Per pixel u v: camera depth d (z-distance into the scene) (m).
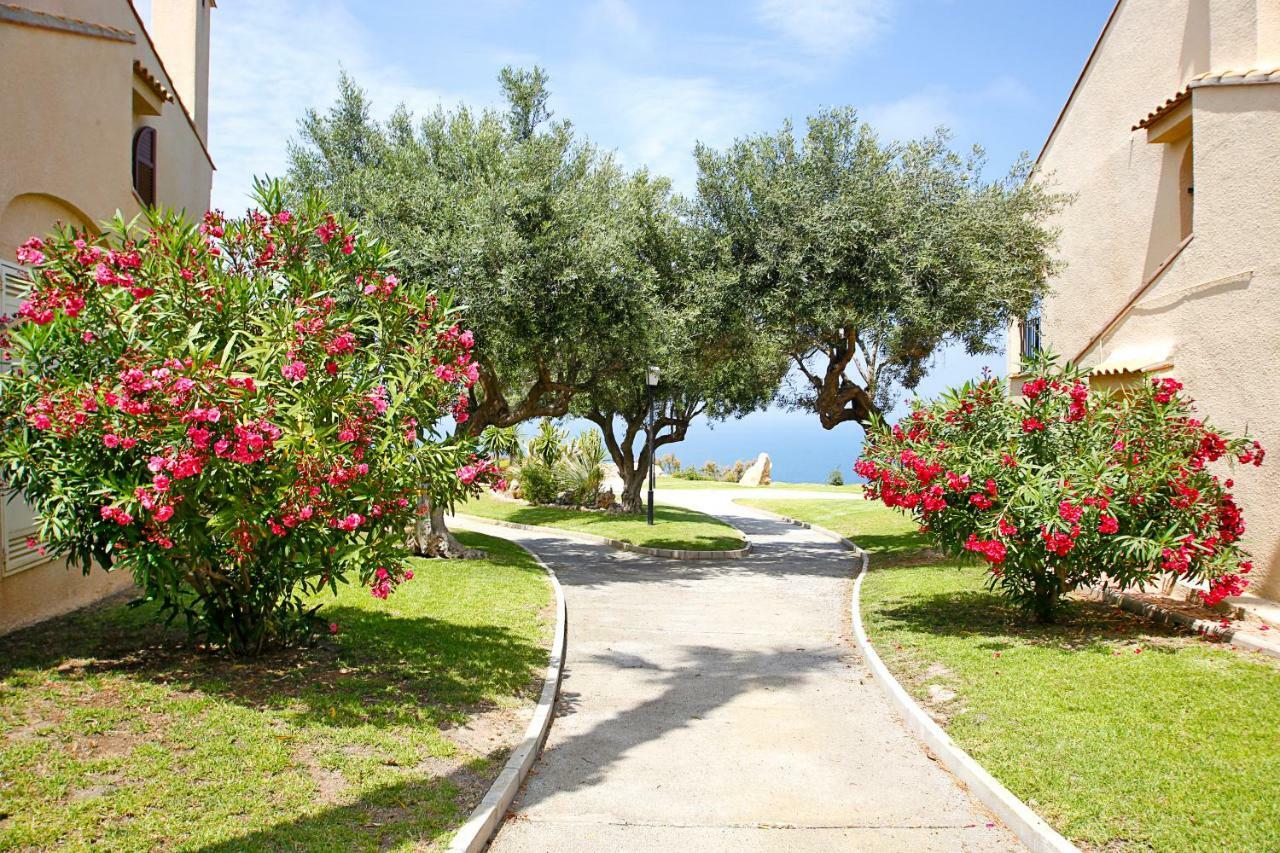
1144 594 9.66
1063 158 16.61
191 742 4.92
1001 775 5.10
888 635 9.09
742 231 15.63
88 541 5.88
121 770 4.46
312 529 5.91
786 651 9.21
